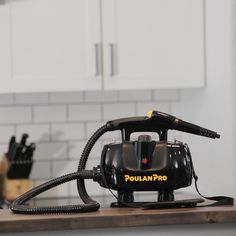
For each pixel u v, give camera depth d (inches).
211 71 145.3
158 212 79.2
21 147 147.1
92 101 161.8
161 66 147.8
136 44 147.0
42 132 160.9
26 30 144.7
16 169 148.3
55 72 145.4
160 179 85.0
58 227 76.6
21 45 144.7
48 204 139.2
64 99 161.3
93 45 145.6
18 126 160.1
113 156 85.9
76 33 145.6
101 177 87.7
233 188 134.6
